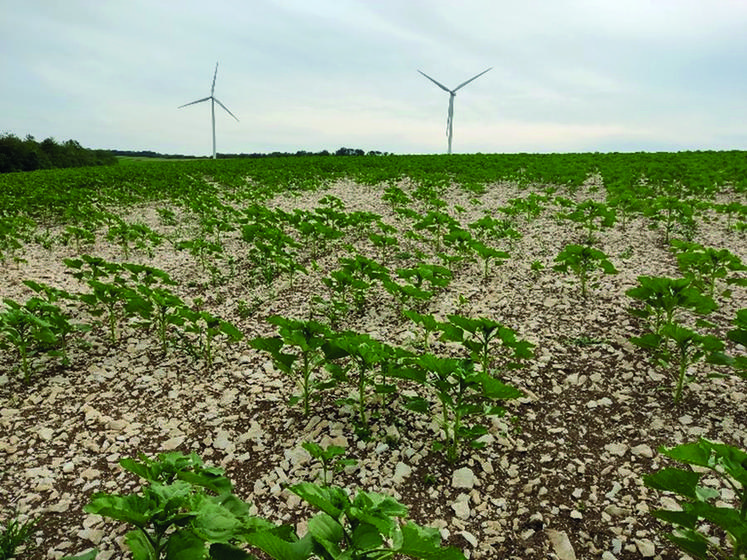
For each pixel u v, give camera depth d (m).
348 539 2.57
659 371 7.01
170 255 15.14
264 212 16.53
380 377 7.27
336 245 15.52
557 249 14.09
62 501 4.95
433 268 9.24
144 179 31.06
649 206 15.32
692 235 14.84
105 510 2.40
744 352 7.54
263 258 12.73
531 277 11.54
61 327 7.67
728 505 4.52
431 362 5.02
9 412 6.53
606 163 33.59
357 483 5.13
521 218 18.91
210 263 14.04
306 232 13.30
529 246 14.60
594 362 7.41
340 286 9.54
